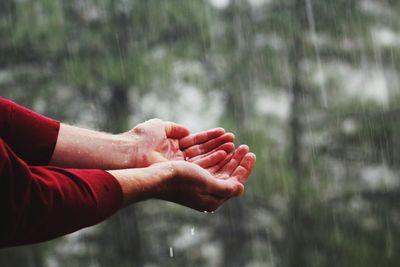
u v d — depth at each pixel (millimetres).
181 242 18594
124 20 18297
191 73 18312
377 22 20172
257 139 17891
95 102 18000
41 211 2002
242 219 18859
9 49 17500
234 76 18812
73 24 17891
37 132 2752
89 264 17188
